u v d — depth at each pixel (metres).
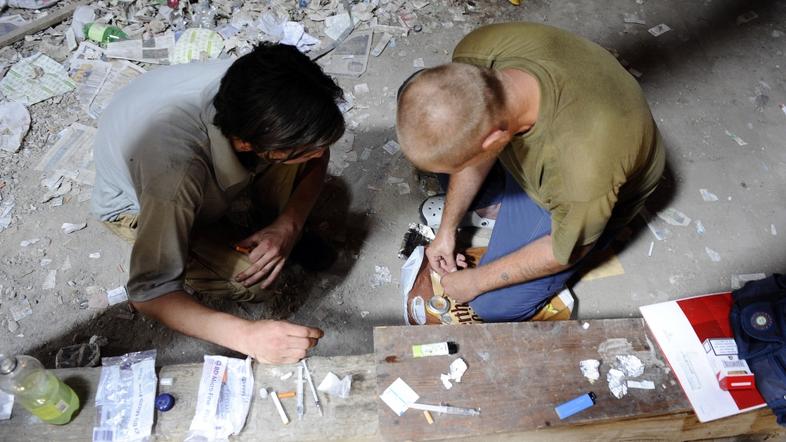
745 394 1.66
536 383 1.63
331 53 3.05
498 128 1.41
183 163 1.53
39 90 2.82
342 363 1.63
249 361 1.61
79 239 2.42
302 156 1.52
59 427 1.50
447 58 3.09
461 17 3.24
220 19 3.11
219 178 1.67
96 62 2.93
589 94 1.53
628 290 2.44
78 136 2.70
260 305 2.31
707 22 3.30
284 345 1.56
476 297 2.13
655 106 2.97
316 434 1.54
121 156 1.66
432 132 1.34
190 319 1.61
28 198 2.51
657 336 1.74
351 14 3.17
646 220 2.61
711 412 1.63
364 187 2.64
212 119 1.51
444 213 2.19
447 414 1.57
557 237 1.67
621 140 1.51
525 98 1.51
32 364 1.36
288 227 2.07
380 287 2.40
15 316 2.23
